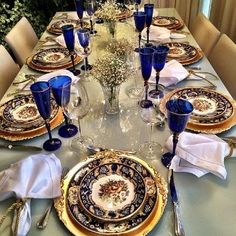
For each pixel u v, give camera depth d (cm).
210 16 299
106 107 113
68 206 73
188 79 132
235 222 71
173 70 130
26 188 77
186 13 307
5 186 78
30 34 212
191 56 148
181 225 69
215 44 176
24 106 114
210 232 68
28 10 304
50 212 74
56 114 107
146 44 149
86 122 108
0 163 91
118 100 113
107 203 73
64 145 97
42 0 308
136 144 96
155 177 80
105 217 69
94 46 166
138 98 119
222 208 74
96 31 187
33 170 81
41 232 69
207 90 117
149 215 69
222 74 159
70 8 317
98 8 199
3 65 157
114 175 81
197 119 101
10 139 99
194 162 84
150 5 154
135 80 131
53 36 189
